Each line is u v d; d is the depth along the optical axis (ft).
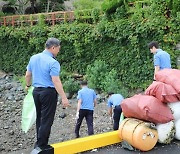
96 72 51.06
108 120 38.42
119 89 47.62
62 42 61.26
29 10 90.07
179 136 19.62
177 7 43.19
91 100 28.14
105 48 54.13
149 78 47.88
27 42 69.26
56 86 16.75
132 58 49.73
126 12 50.08
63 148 18.04
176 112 19.30
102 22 52.34
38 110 17.70
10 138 34.27
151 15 45.73
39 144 17.58
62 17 64.28
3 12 89.51
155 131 18.72
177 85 19.25
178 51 44.16
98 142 19.30
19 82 66.49
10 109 47.14
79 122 28.78
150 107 18.76
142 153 18.43
